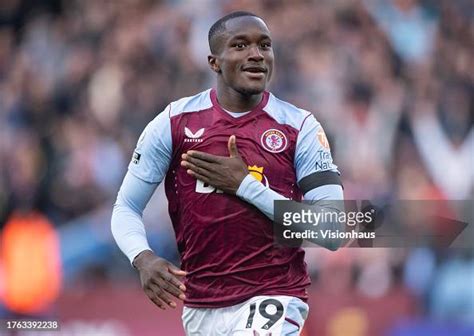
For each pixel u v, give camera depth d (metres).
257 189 18.05
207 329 18.78
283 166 18.50
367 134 45.09
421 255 38.22
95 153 44.84
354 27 50.50
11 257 40.09
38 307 37.75
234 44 18.44
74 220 42.84
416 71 49.16
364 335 37.03
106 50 50.25
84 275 40.69
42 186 44.19
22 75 50.38
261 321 18.06
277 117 18.70
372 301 37.41
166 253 40.16
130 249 18.75
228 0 51.34
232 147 18.20
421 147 45.53
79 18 52.56
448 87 48.53
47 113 48.09
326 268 38.19
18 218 42.78
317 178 18.52
